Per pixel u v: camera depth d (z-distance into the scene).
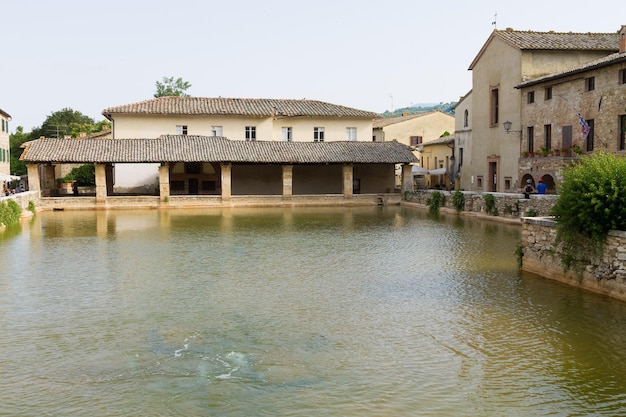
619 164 15.70
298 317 14.02
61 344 12.12
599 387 9.92
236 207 47.75
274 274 19.03
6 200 33.28
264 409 9.12
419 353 11.54
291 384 10.06
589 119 32.06
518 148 39.78
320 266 20.42
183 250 24.09
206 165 54.00
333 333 12.79
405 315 14.14
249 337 12.52
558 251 17.38
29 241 26.95
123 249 24.41
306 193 56.19
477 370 10.66
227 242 26.52
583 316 13.82
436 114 69.31
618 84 29.59
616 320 13.47
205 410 9.10
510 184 40.88
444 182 57.53
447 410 9.09
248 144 50.91
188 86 91.44
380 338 12.44
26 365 10.98
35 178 45.03
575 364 10.91
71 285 17.45
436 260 21.42
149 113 54.19
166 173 46.72
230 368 10.79
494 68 43.00
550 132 36.12
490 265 20.30
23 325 13.43
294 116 57.31
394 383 10.09
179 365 10.95
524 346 11.89
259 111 56.53
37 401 9.44
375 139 72.62
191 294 16.28
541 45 38.81
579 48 38.69
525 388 9.90
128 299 15.75
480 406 9.23
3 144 57.78
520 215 32.12
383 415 8.93
